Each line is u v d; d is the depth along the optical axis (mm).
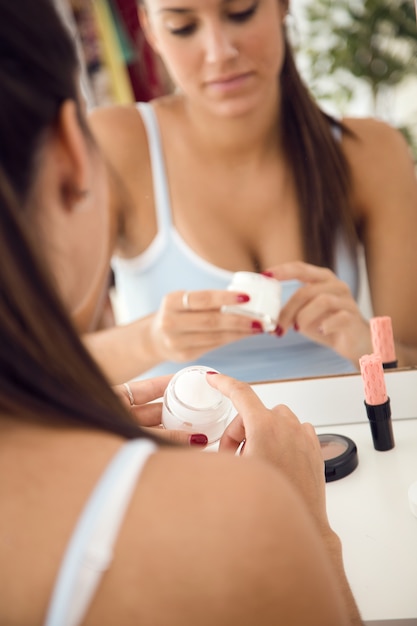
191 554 326
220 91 857
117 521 330
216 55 845
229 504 339
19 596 324
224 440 730
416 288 890
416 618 652
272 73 849
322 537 590
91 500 335
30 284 344
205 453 366
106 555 321
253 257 912
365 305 909
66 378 367
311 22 828
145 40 854
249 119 863
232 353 944
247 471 354
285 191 887
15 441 357
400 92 832
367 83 836
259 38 837
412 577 704
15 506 340
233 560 328
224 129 867
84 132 393
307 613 338
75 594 318
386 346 924
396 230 877
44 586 322
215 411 833
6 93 345
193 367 883
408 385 954
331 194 878
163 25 844
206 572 324
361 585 704
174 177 894
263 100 858
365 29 820
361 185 871
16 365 352
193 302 923
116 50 860
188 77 857
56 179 377
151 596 321
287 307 924
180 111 872
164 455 358
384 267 891
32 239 347
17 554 329
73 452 354
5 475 348
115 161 890
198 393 838
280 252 907
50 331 355
